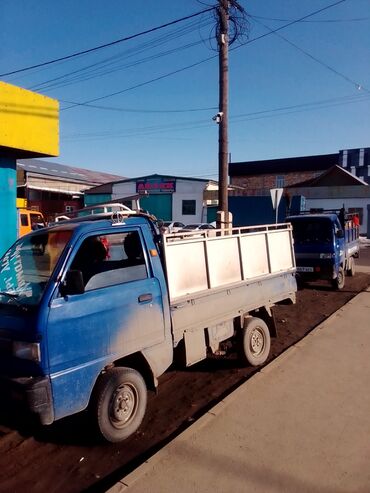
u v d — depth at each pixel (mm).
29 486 3574
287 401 4895
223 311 5641
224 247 5723
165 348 4656
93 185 45094
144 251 4586
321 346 6961
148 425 4633
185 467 3619
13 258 4301
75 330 3799
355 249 16562
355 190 40875
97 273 4141
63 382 3693
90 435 4320
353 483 3391
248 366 6348
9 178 8391
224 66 12352
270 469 3586
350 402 4871
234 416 4535
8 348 3725
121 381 4133
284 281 7105
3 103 7504
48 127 8422
